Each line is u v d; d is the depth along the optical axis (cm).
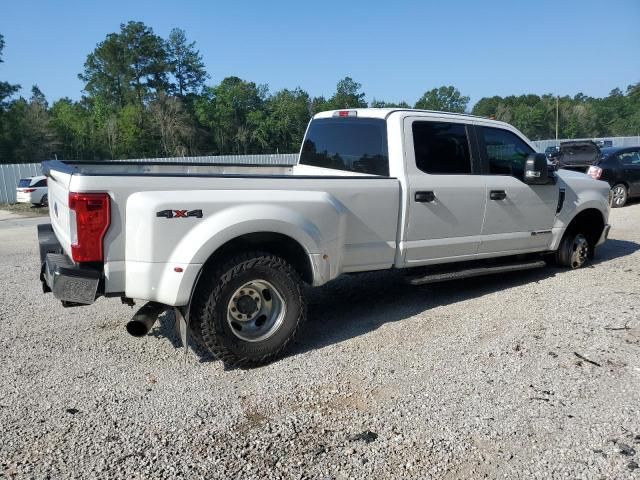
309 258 443
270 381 397
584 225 739
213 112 9350
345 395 373
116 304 595
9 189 2681
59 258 415
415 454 305
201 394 378
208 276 403
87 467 294
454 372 404
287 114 9400
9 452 308
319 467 295
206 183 406
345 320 532
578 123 10650
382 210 497
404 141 516
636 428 325
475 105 12544
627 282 639
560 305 553
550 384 381
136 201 380
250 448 312
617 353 429
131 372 416
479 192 563
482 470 290
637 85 11544
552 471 288
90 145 7894
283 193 432
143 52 9969
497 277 688
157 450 310
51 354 452
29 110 6875
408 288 645
